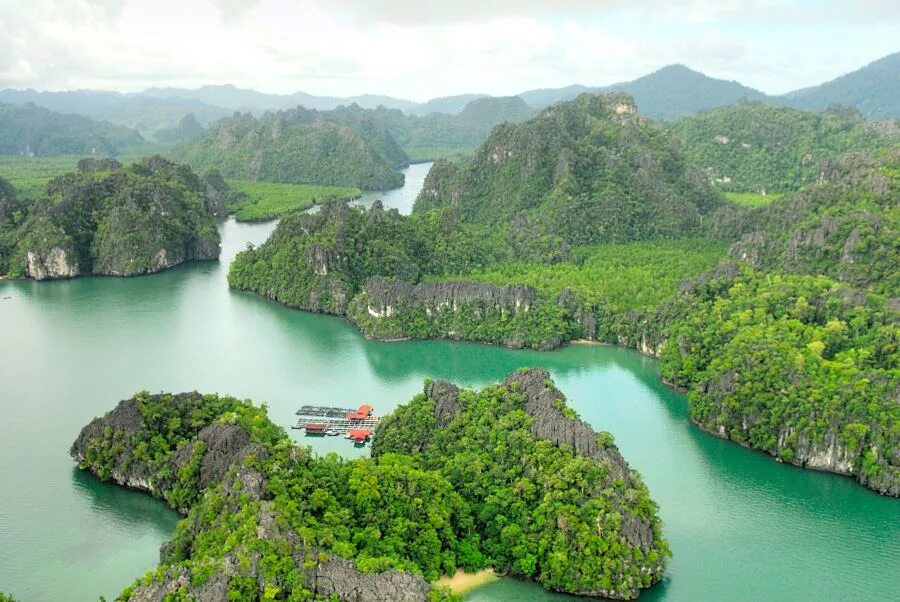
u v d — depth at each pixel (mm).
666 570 128125
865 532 140750
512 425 146875
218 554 106062
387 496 124750
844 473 160875
